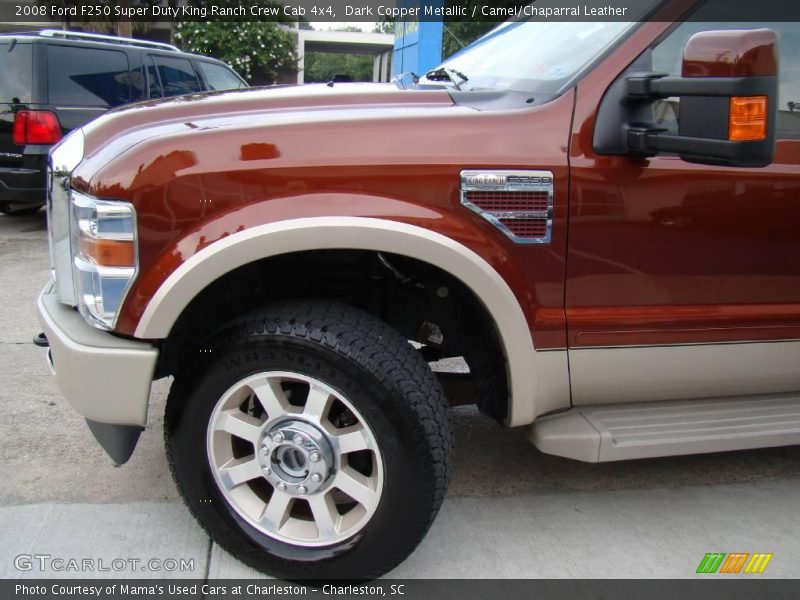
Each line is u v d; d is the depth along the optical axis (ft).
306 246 5.95
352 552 6.51
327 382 6.14
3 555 7.17
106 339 6.25
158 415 10.38
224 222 5.92
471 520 8.05
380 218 6.00
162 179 5.90
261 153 6.00
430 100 7.02
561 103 6.54
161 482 8.63
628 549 7.60
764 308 7.27
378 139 6.14
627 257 6.70
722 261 6.97
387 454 6.18
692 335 7.11
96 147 6.59
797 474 9.20
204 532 7.63
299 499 6.79
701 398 7.72
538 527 7.97
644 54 6.77
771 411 7.63
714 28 7.02
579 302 6.72
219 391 6.43
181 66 24.72
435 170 6.14
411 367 6.20
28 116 20.40
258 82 71.87
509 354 6.54
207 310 6.80
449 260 6.14
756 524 8.09
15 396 10.84
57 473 8.75
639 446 6.98
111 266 5.99
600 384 7.08
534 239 6.43
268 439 6.52
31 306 15.34
